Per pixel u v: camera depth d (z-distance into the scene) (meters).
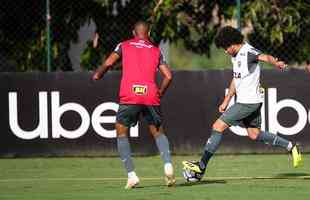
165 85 33.34
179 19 50.59
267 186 34.00
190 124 44.56
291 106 43.97
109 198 31.27
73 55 51.19
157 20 50.59
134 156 44.84
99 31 51.16
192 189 33.22
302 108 43.91
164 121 44.66
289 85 43.88
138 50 33.16
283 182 35.22
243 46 34.00
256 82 34.09
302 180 35.88
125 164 33.44
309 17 49.69
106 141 44.75
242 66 33.94
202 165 34.31
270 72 43.94
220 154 44.66
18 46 51.16
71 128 44.91
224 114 34.28
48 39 47.78
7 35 51.25
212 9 50.97
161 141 33.41
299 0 49.72
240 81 34.06
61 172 39.88
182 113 44.53
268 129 44.03
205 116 44.44
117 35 51.06
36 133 45.09
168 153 33.47
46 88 44.91
